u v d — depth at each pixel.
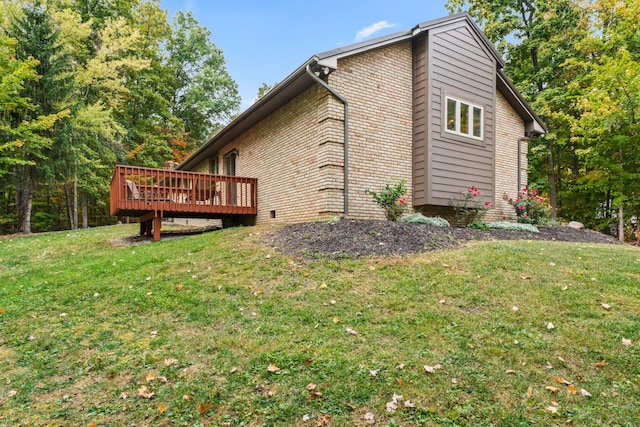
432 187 9.09
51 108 15.27
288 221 9.59
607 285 4.73
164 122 26.38
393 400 2.71
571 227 11.93
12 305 4.95
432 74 9.22
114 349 3.65
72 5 19.16
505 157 11.82
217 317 4.25
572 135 15.56
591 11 15.93
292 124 9.53
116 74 18.53
